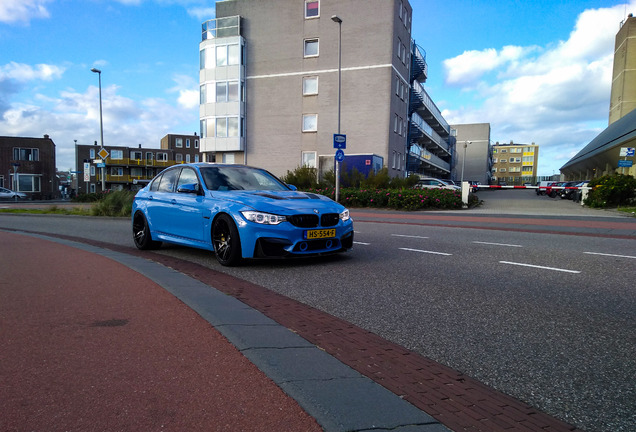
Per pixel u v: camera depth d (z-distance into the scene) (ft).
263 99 107.86
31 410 6.49
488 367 9.13
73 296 12.91
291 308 13.06
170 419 6.33
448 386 8.05
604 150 128.06
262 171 25.40
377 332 11.24
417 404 7.22
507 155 452.35
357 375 8.18
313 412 6.62
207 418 6.37
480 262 21.08
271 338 9.87
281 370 8.10
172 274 16.69
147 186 26.99
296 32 104.63
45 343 9.15
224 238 20.27
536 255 23.02
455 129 287.07
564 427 6.78
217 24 108.99
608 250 24.68
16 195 141.18
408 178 82.74
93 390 7.15
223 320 10.85
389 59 97.40
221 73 108.06
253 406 6.75
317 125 103.55
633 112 132.46
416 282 16.93
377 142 98.73
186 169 24.44
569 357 9.68
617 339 10.78
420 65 128.47
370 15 98.48
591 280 17.15
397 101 104.88
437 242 28.27
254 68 108.27
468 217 47.93
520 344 10.45
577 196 80.07
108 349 8.88
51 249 22.54
